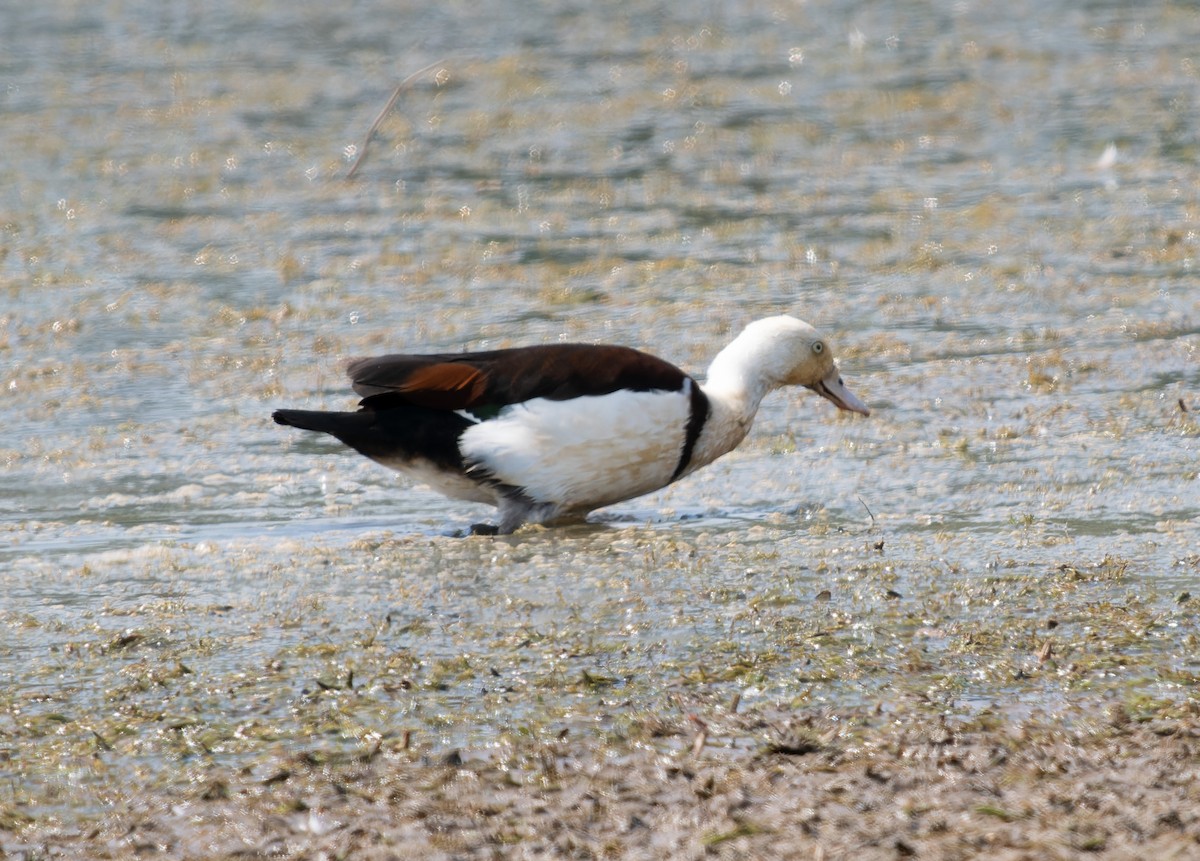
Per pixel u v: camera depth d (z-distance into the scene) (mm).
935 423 15094
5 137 30688
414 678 9336
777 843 7145
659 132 30812
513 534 12367
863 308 19672
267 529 12641
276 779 8062
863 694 8891
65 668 9656
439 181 27391
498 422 12266
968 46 38406
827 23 42062
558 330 18922
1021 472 13422
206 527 12711
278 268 22031
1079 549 11352
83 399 16484
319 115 32500
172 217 25000
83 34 41125
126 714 8930
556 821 7480
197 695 9172
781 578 10922
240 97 34125
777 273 21406
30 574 11555
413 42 39906
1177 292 19750
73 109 33125
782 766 7980
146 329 19188
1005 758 7945
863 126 30875
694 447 12672
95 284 21234
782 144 29625
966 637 9656
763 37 40219
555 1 45156
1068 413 15188
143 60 38062
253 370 17469
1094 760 7902
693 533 12211
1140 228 23031
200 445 15008
